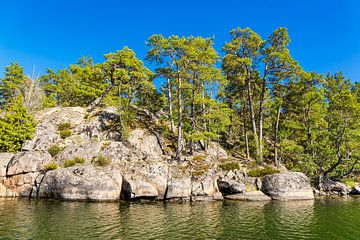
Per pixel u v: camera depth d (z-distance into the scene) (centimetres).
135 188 2816
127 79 4409
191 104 4191
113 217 2038
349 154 3950
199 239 1566
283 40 3878
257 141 3928
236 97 4903
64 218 1962
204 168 3319
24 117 3597
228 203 2819
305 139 4622
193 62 3756
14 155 3142
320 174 4003
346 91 4091
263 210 2444
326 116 4444
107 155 3306
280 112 4619
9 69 5481
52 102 5516
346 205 2786
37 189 2906
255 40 4025
